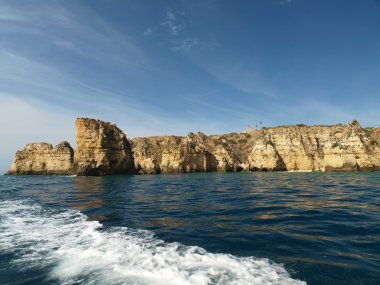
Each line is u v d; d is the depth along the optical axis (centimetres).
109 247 945
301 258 827
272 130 10831
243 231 1176
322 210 1611
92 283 660
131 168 8669
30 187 4028
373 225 1227
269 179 4994
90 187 3809
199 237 1083
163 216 1566
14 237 1102
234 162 10525
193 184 4141
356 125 8294
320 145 9612
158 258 827
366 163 7531
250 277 683
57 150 10681
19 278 705
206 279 670
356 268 745
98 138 7356
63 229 1241
